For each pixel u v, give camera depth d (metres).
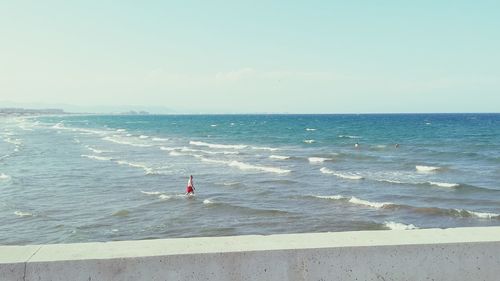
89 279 2.38
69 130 94.44
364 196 21.09
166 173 29.09
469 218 16.58
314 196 20.97
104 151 45.22
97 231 15.38
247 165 32.72
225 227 15.91
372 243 2.53
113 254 2.43
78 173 29.09
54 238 14.55
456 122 120.88
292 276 2.45
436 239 2.59
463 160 35.91
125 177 27.41
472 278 2.52
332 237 2.68
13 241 14.20
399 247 2.50
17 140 61.47
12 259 2.38
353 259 2.48
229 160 36.72
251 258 2.44
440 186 23.34
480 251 2.53
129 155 41.16
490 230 2.79
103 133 82.75
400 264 2.50
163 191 22.64
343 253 2.47
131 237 14.70
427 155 40.03
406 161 35.41
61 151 44.97
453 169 29.97
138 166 32.69
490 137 62.72
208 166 32.81
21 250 2.53
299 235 2.75
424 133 73.81
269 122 142.12
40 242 14.07
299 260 2.46
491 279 2.53
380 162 34.97
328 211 18.06
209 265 2.42
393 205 18.69
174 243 2.61
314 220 16.66
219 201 20.05
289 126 108.88
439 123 114.69
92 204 19.61
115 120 185.50
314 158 37.06
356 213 17.64
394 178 26.52
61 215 17.61
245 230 15.49
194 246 2.54
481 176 27.09
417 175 27.81
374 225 15.77
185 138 68.12
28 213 17.80
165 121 167.00
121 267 2.39
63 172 29.53
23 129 97.88
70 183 25.11
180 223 16.47
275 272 2.45
